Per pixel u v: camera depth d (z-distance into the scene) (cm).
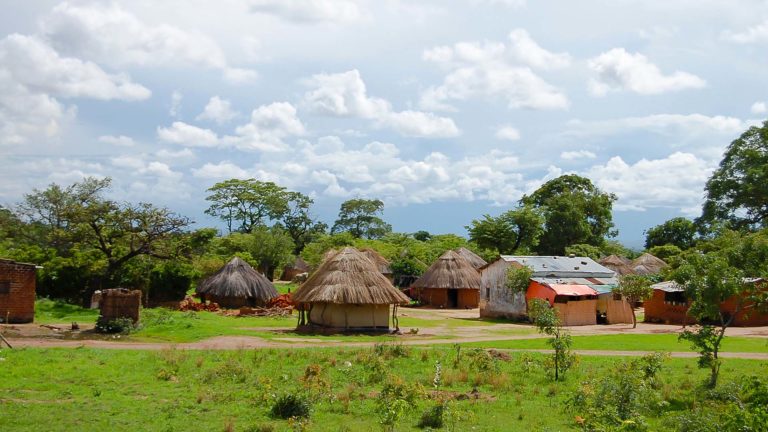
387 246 9444
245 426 1662
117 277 5119
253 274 5722
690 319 4800
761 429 1252
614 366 2477
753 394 1531
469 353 2695
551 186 10512
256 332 3678
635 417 1509
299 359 2609
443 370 2423
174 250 5125
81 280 5009
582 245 8744
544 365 2498
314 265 8750
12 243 5841
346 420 1775
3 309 3594
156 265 5497
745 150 6969
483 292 5697
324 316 3975
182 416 1736
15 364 2281
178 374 2269
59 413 1709
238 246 9331
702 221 7331
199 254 5562
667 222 10312
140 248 4997
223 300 5547
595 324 4947
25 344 2831
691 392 2092
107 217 4869
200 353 2684
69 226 5153
